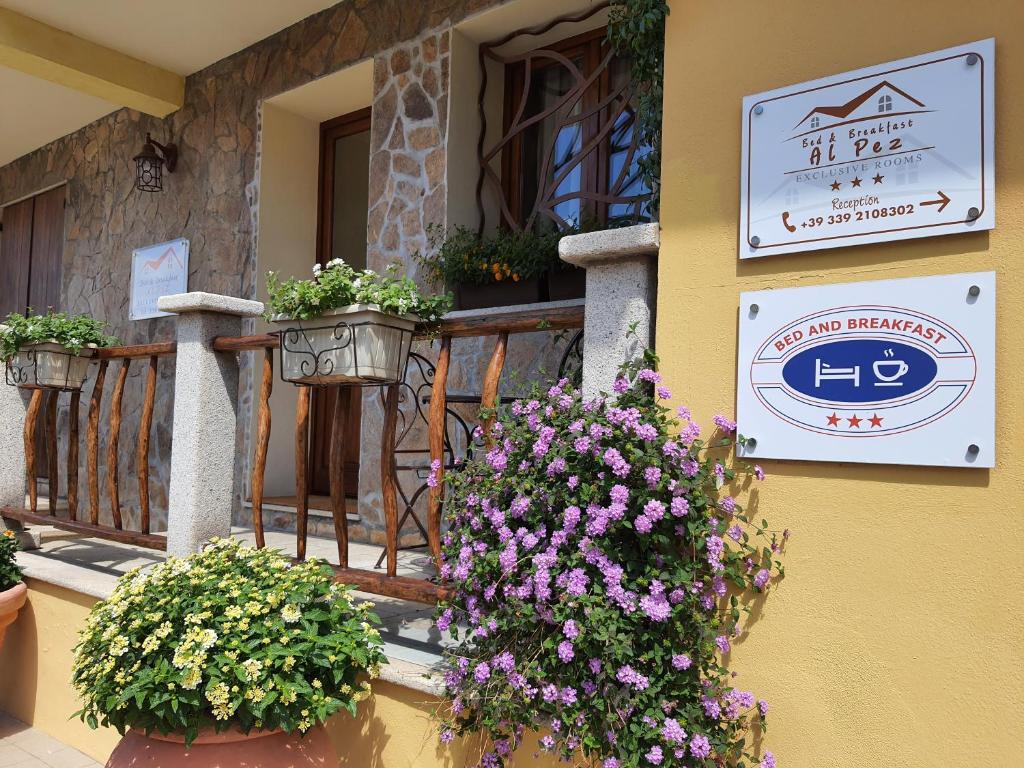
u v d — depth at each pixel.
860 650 1.61
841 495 1.64
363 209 5.66
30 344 3.62
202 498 2.99
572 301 3.53
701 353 1.82
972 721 1.50
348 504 4.90
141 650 2.06
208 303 2.95
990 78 1.51
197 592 2.17
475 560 1.84
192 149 5.65
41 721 3.32
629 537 1.73
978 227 1.50
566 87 4.34
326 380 2.41
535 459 1.87
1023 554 1.46
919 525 1.56
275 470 5.18
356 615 2.24
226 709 1.90
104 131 6.44
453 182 4.25
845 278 1.65
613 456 1.66
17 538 3.78
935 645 1.54
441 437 2.29
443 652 2.12
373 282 2.38
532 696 1.68
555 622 1.68
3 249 7.63
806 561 1.67
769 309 1.73
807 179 1.69
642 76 2.35
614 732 1.60
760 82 1.78
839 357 1.64
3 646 3.56
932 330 1.54
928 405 1.54
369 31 4.64
